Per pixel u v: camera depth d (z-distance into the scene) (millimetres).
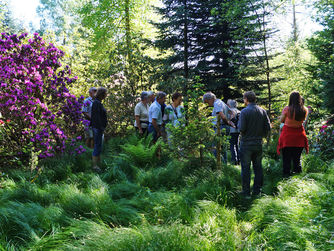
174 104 6230
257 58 11141
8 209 3178
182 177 4918
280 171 5391
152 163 6031
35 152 5496
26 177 4812
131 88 10062
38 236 2900
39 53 6250
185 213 3332
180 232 2732
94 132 5742
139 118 7230
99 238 2689
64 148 6031
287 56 14523
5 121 5598
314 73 12141
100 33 18031
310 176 4609
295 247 2543
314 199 3537
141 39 12609
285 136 4891
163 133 6594
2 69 5504
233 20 10672
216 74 14289
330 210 3186
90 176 4934
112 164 5688
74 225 3037
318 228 2719
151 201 3789
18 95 5387
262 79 13492
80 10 19875
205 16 14227
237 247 2676
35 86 5750
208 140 5184
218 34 13719
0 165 5645
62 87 6328
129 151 6035
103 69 10148
